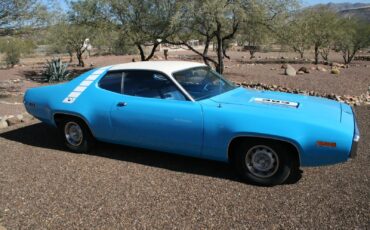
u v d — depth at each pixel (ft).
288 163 15.69
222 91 18.70
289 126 15.26
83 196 15.51
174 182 16.72
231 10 52.44
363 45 96.12
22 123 27.96
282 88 45.47
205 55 62.95
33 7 43.86
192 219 13.60
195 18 54.39
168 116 17.39
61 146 22.21
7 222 13.67
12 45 104.47
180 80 17.94
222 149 16.51
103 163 19.22
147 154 20.40
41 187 16.46
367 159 19.01
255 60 112.27
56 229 13.16
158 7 58.95
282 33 59.26
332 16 93.30
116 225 13.30
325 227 12.91
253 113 15.94
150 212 14.11
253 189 15.93
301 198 14.98
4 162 19.65
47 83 62.23
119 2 59.93
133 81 19.01
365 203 14.43
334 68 71.41
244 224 13.21
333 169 17.80
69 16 65.51
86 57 140.56
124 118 18.58
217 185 16.37
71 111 20.16
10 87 55.31
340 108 17.42
